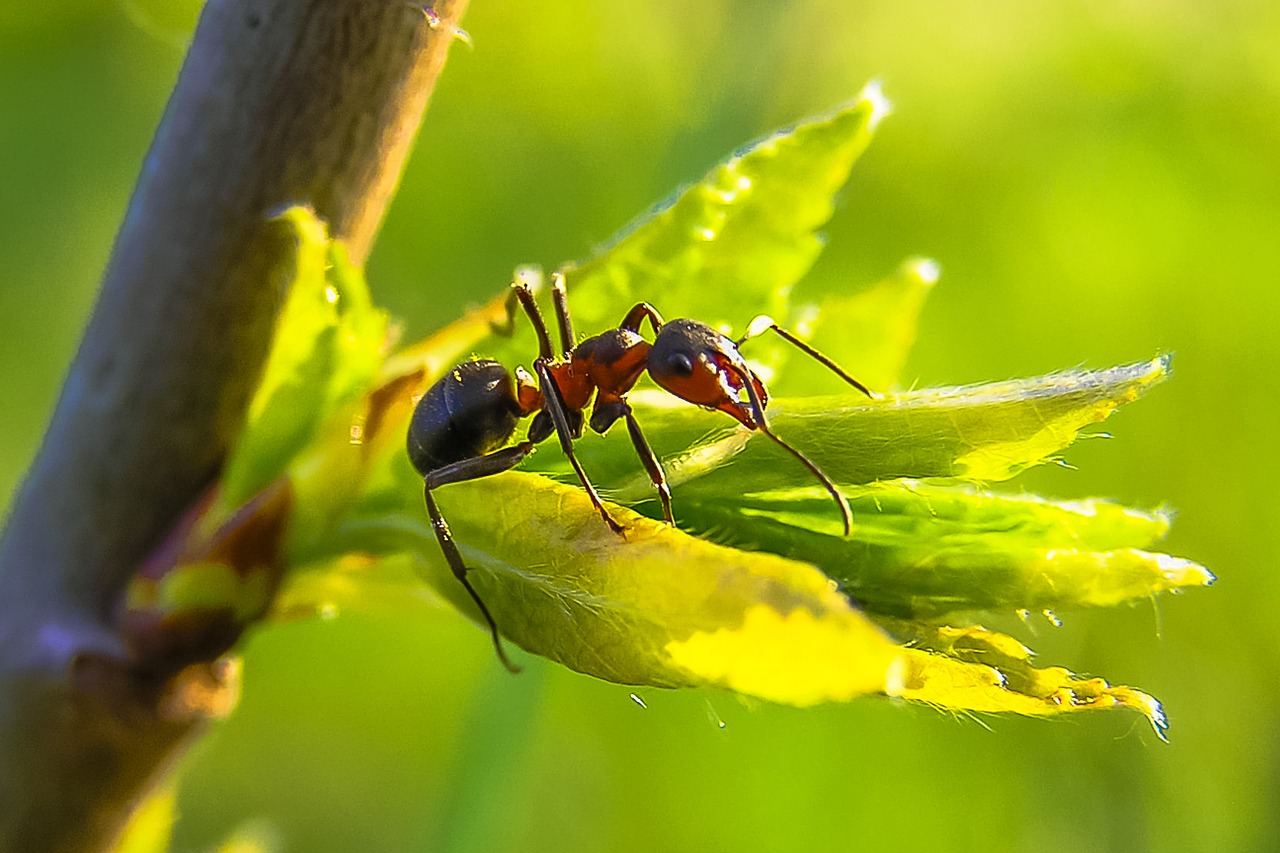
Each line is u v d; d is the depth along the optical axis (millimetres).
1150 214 125
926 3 116
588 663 75
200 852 151
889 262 129
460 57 129
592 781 126
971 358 129
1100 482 129
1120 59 121
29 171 131
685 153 113
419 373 80
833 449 78
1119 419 128
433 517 77
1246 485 125
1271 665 125
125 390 78
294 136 78
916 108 124
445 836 104
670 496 79
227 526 78
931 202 127
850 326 88
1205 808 124
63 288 139
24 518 79
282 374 78
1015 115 124
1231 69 122
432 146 131
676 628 73
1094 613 125
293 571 79
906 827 123
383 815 147
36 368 142
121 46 128
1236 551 126
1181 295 126
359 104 78
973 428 77
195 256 78
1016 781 123
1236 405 125
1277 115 121
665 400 82
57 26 124
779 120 119
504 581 77
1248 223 124
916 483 79
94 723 78
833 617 71
